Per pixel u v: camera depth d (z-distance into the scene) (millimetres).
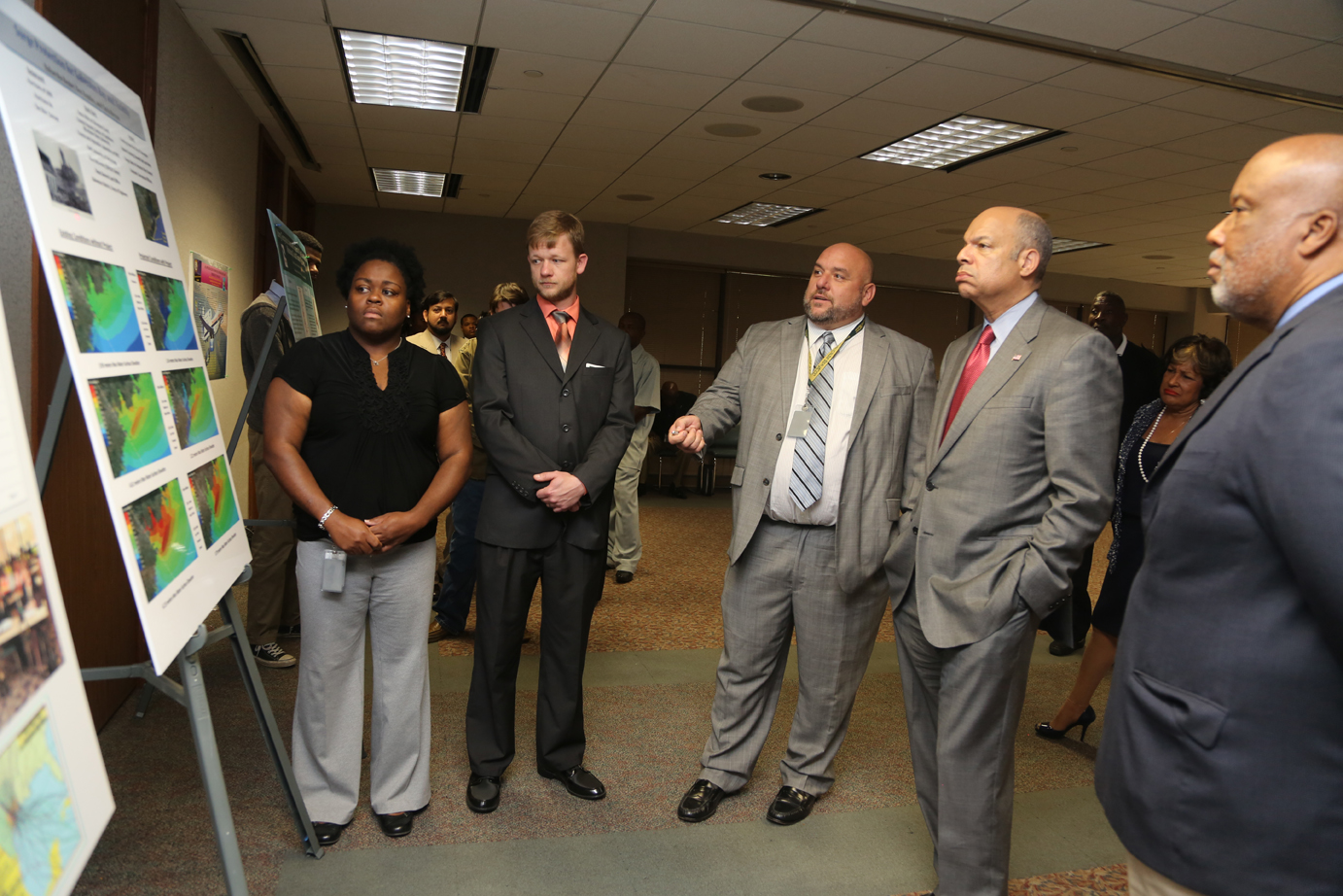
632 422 2336
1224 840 962
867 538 2176
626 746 2652
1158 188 6402
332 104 5367
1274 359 946
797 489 2154
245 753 2432
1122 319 3953
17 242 2088
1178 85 4332
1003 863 1782
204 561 1406
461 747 2576
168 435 1343
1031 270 1796
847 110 5082
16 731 781
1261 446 912
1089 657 2863
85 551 2482
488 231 9219
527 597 2229
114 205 1275
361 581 1989
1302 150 1002
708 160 6441
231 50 4312
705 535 6699
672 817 2227
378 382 1998
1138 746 1066
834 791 2451
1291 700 922
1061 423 1666
